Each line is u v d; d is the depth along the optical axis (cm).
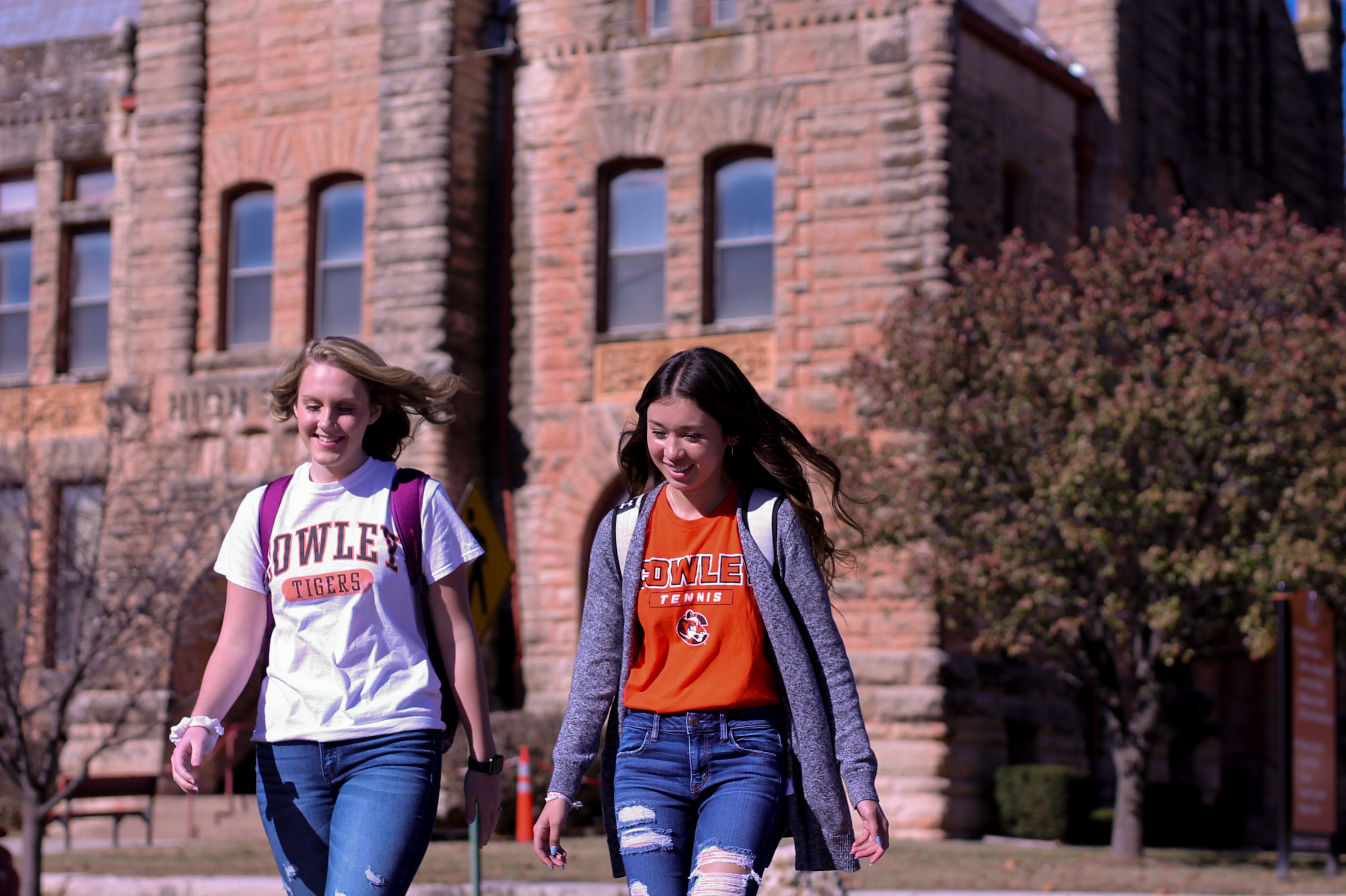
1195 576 2453
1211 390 2464
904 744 3180
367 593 802
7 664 2261
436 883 1988
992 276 2759
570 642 3503
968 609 2733
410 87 3659
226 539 830
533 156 3675
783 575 757
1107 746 3662
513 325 3656
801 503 789
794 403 3391
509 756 3053
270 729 799
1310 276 2659
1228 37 4428
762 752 744
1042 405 2652
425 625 827
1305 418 2498
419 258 3597
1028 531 2588
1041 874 2367
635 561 770
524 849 2659
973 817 3212
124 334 3950
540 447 3594
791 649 746
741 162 3550
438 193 3603
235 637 822
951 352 2723
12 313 4119
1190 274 2723
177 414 3769
